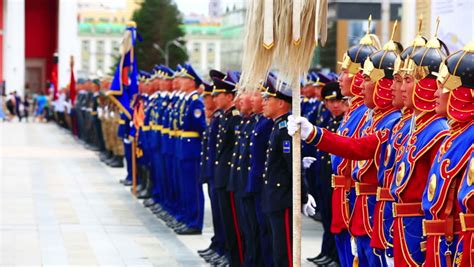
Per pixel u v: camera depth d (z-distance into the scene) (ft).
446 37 40.52
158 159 55.26
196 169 48.93
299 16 26.78
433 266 23.26
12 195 66.23
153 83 58.65
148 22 224.53
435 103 24.31
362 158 27.61
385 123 27.68
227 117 40.22
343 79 30.42
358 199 28.76
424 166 24.59
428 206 23.43
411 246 24.73
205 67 247.29
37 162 93.91
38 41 240.12
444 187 22.93
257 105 35.65
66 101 155.53
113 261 42.14
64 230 50.88
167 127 52.24
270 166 33.01
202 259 42.68
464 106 22.63
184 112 48.52
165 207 55.06
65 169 86.69
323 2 27.17
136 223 53.52
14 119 198.49
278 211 32.73
